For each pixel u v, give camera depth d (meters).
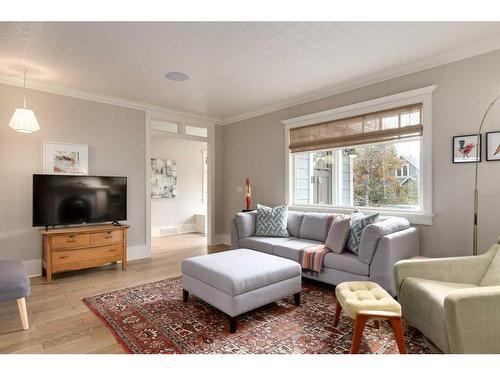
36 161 3.71
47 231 3.52
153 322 2.38
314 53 2.90
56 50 2.80
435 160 3.04
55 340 2.11
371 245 2.72
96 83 3.72
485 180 2.72
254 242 3.80
